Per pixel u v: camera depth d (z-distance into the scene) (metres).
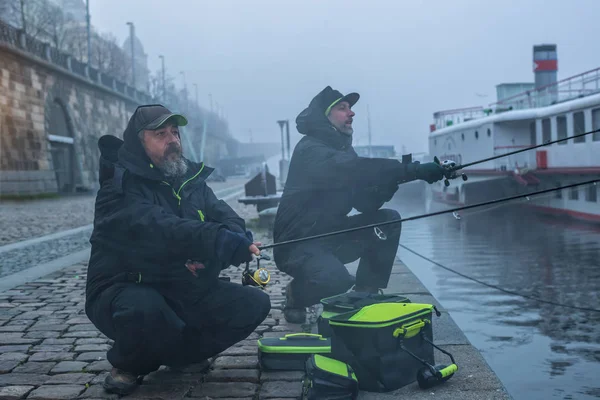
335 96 4.64
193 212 3.50
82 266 8.55
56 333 4.80
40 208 24.55
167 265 3.29
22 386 3.56
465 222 18.02
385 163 4.09
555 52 27.58
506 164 21.03
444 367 3.46
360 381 3.35
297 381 3.56
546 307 6.60
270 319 5.11
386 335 3.31
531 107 22.75
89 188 44.81
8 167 32.88
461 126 24.58
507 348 5.06
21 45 35.19
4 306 5.84
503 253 11.39
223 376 3.67
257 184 15.45
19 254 10.18
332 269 4.45
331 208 4.52
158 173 3.39
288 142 36.78
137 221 3.18
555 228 15.76
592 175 17.05
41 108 37.44
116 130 53.53
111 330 3.31
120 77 72.88
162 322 3.22
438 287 7.90
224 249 3.13
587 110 17.09
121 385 3.38
